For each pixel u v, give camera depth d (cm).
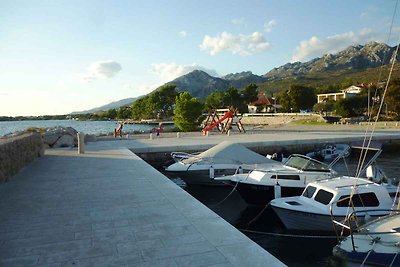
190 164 1739
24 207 755
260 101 12412
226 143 1847
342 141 3056
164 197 841
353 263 763
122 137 3562
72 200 816
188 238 548
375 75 16562
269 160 1781
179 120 5731
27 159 1469
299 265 918
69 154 1912
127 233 578
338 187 1089
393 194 1199
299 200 1160
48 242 541
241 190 1427
